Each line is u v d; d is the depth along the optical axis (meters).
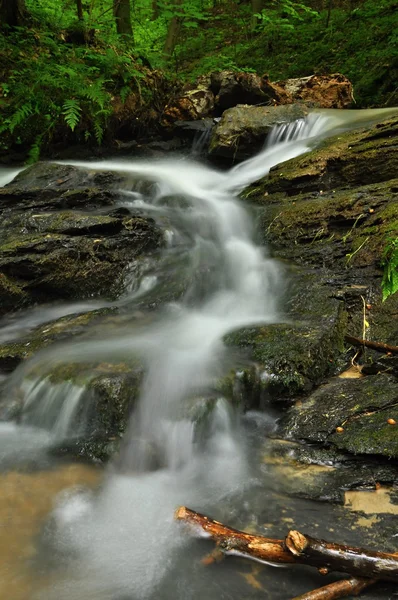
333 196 5.80
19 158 8.33
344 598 2.11
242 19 16.42
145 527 2.56
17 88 8.14
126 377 3.44
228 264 5.28
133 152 9.17
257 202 6.45
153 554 2.37
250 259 5.33
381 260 4.31
